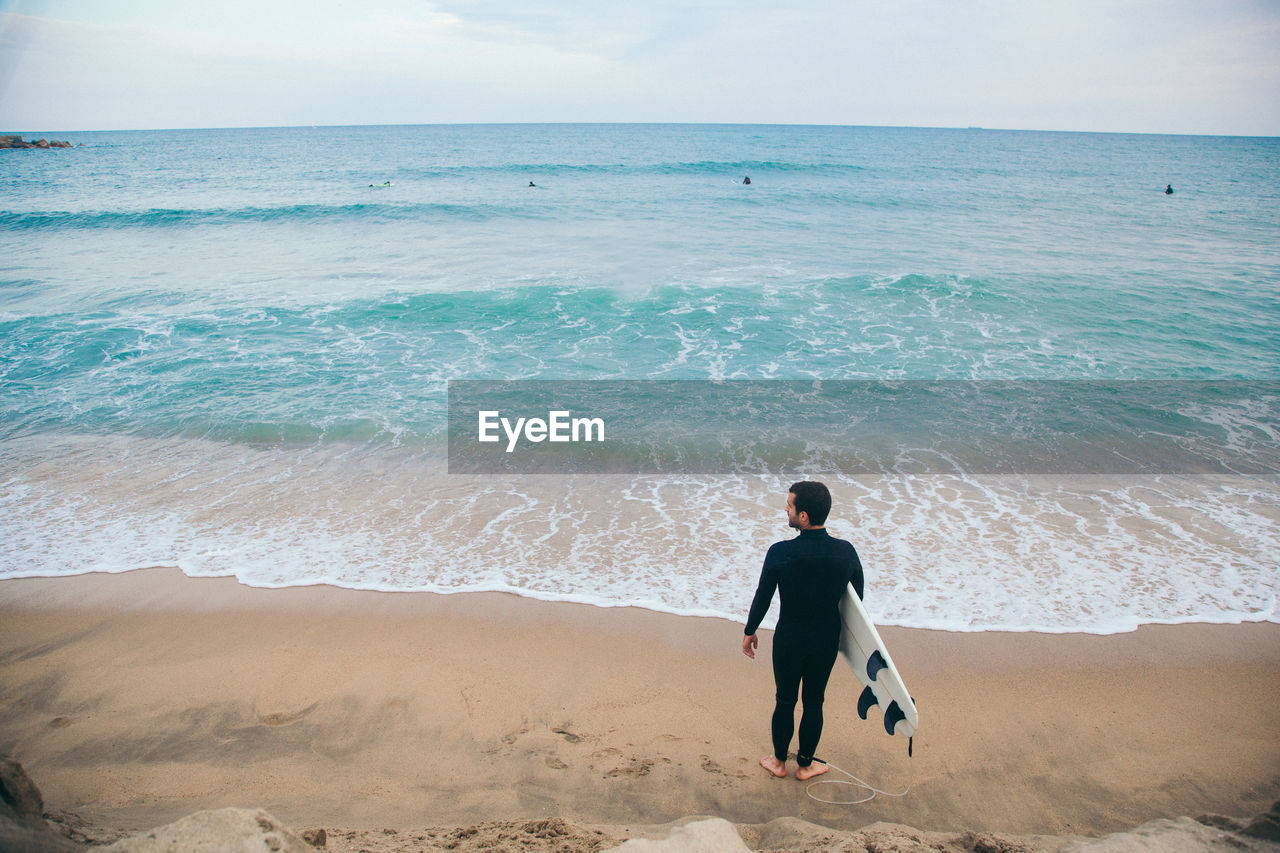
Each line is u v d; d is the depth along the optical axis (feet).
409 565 20.63
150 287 53.36
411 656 16.46
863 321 45.62
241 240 74.84
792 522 11.66
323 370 37.35
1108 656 16.33
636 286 53.16
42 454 28.09
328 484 25.88
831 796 11.97
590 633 17.39
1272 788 12.06
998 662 16.17
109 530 22.62
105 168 181.06
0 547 21.57
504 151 237.66
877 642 10.91
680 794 11.94
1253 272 59.00
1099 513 23.27
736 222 87.51
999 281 54.39
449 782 12.23
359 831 9.98
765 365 38.34
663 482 26.04
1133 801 11.82
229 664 16.11
